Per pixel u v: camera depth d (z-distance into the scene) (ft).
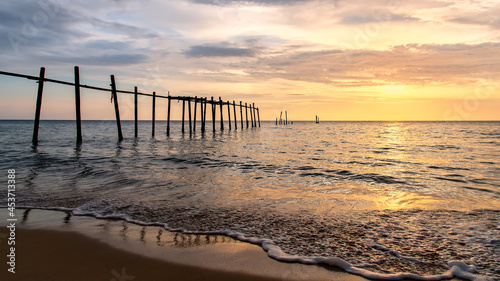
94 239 12.06
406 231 12.96
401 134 105.91
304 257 10.55
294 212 15.55
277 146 57.67
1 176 25.35
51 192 19.74
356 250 11.13
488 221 14.24
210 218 14.60
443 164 34.35
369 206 16.80
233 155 42.19
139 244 11.61
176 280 9.07
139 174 26.55
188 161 35.53
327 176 26.45
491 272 9.55
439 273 9.56
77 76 47.34
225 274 9.42
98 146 54.44
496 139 76.79
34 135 48.88
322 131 134.92
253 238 12.18
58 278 9.09
